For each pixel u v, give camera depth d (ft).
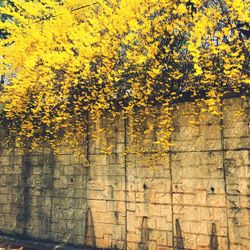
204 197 23.81
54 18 29.96
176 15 25.09
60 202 31.78
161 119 26.22
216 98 23.47
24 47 29.63
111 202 28.45
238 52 20.51
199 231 23.72
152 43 25.32
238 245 22.02
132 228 26.99
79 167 30.91
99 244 28.60
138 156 27.32
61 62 26.18
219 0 23.18
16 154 36.14
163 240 25.29
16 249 31.50
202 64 23.07
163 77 25.46
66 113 30.19
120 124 28.76
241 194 22.29
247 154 22.38
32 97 32.65
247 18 19.90
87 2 29.01
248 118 22.61
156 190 26.12
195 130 24.73
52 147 32.53
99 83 26.76
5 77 36.04
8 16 45.34
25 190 34.73
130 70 26.40
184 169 24.93
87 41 25.00
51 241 31.71
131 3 24.39
